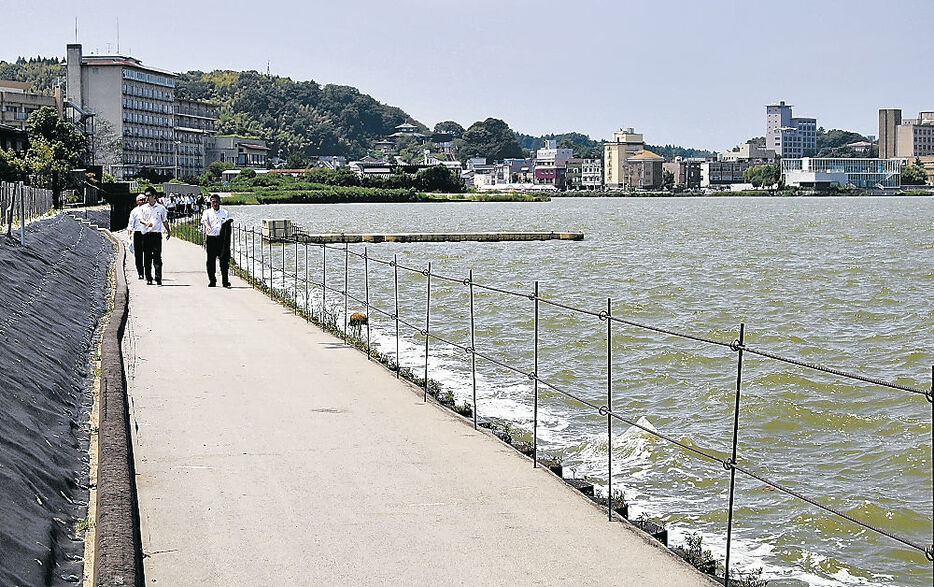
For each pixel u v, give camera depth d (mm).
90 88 185500
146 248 27453
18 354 12445
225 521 8516
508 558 7785
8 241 21656
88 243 37250
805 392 18719
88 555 7660
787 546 11289
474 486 9578
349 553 7844
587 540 8203
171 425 11648
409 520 8609
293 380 14289
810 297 37688
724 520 11961
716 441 15406
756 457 14734
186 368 15094
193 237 49750
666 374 20391
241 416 12125
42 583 6848
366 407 12695
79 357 15539
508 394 17562
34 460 9023
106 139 173500
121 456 9219
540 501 9172
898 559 11062
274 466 10117
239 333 18594
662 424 16438
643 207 195750
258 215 137125
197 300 23938
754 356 22188
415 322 26672
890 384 6453
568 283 43562
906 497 13039
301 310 21828
